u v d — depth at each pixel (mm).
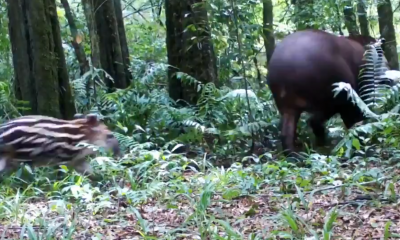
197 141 9258
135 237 4750
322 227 4738
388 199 5402
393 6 16016
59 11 13875
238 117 10000
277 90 8453
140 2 18859
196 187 6332
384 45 12203
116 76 12125
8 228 5039
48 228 4586
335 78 8422
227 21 10828
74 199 6129
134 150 7691
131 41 16031
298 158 8031
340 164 7125
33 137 6590
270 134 9633
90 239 4707
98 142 6973
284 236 4258
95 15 12008
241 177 6504
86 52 13312
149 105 9961
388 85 8789
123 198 6051
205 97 10312
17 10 8320
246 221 5031
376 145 7957
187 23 10930
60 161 6734
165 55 14945
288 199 5418
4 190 6418
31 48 8328
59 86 8445
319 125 9062
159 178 6605
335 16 12188
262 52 16047
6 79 11828
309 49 8352
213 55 11156
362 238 4453
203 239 4383
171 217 5324
